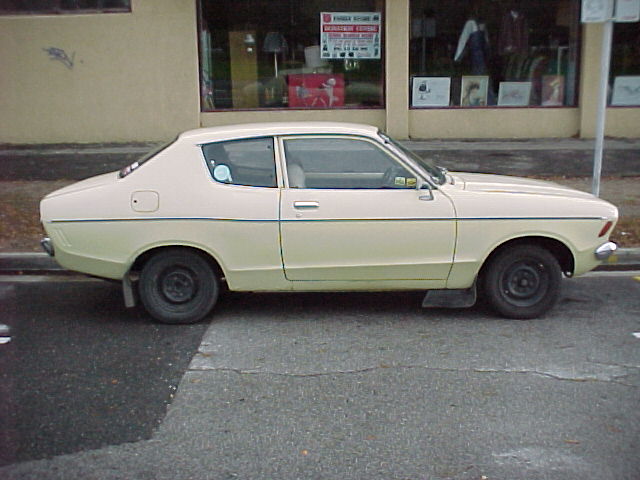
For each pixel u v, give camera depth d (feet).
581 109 42.80
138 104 42.83
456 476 12.81
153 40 41.98
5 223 30.58
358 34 43.06
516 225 19.94
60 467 13.15
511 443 13.93
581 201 20.36
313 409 15.37
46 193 35.86
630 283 24.79
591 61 42.19
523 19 43.34
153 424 14.75
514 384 16.52
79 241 19.98
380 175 20.21
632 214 30.94
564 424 14.64
